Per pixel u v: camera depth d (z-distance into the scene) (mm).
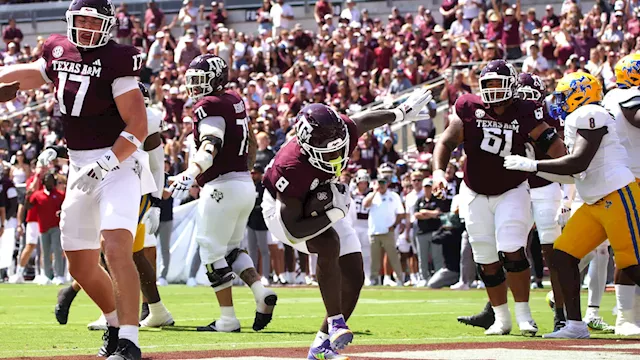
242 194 20641
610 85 49219
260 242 43875
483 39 59500
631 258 18953
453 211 41531
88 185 13469
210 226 20688
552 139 19766
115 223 13719
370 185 47750
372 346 16938
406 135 53969
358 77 59344
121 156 13617
